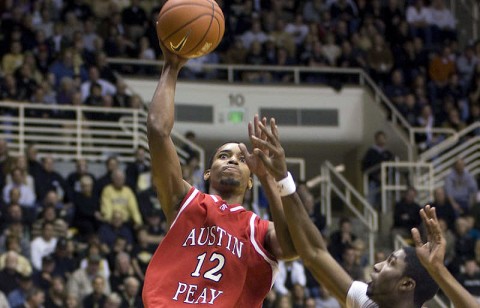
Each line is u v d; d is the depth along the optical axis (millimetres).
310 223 10695
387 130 42406
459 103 43500
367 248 36469
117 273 29734
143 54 42125
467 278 32531
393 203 39094
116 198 32969
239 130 42250
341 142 43125
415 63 44344
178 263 10961
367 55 44062
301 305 29969
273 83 42594
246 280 11062
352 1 45812
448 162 40000
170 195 11211
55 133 37812
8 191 32500
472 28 48219
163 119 11094
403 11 46219
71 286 29016
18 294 27906
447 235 33719
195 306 10750
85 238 32125
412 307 10531
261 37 43781
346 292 10820
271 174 10547
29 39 39000
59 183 33312
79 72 38406
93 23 41125
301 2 45375
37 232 31000
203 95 41938
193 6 11062
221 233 11062
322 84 43125
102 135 38344
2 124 37469
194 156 37125
